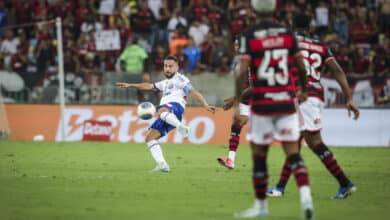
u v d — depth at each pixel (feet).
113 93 240.12
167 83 148.25
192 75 239.30
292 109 88.07
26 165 155.53
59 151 193.06
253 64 88.89
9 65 265.95
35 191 114.62
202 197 110.01
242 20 266.36
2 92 243.60
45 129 240.53
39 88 242.37
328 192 117.80
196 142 232.73
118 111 238.68
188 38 266.16
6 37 274.57
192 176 137.08
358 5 284.20
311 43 109.81
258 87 88.38
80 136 238.07
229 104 136.15
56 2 287.48
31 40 279.49
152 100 238.27
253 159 90.02
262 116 87.97
